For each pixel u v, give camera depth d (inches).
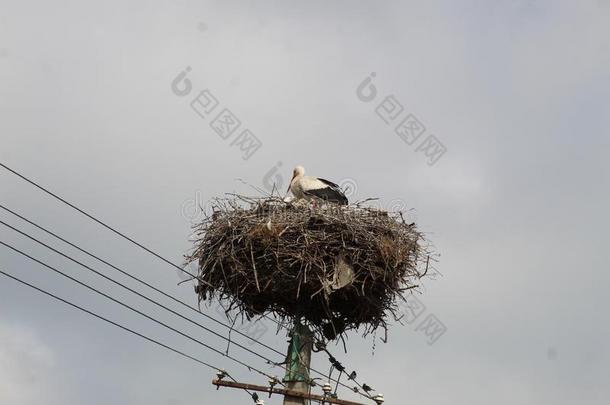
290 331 688.4
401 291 692.1
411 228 709.3
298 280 671.1
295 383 663.1
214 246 691.4
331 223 677.9
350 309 704.4
